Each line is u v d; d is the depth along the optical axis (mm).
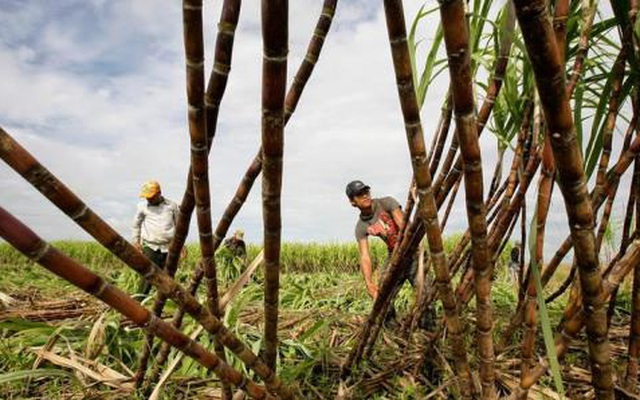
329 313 3516
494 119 1620
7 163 594
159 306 1494
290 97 1141
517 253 7617
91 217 669
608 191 1151
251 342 2445
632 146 1081
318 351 2268
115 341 2447
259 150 1177
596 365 869
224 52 1018
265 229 887
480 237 867
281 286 5570
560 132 624
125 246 715
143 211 5312
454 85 714
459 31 661
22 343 2574
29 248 591
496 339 2377
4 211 571
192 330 2424
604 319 820
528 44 550
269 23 661
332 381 2053
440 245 967
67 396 1978
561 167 667
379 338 2523
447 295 1005
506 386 1733
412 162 912
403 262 1627
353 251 15211
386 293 1727
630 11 1037
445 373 1861
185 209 1278
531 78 1253
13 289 6191
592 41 1355
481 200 828
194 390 1959
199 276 1509
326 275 8781
